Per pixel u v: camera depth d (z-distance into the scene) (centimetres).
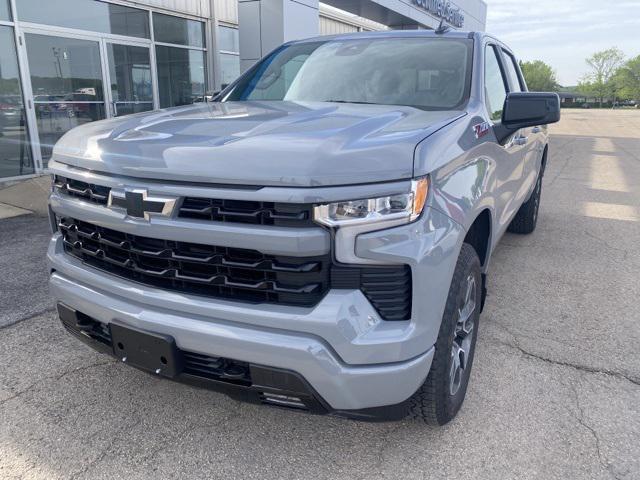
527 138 410
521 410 263
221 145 197
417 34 358
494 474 220
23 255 501
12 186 830
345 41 368
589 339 339
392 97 301
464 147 234
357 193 182
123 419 256
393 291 192
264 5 1104
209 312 198
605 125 2744
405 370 193
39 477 217
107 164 213
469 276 242
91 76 1012
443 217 203
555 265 483
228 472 222
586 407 266
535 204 560
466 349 258
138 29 1092
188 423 254
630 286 431
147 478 218
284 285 191
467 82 302
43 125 938
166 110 288
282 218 183
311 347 185
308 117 239
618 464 226
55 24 932
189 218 196
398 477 219
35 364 304
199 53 1259
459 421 254
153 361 211
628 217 682
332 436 245
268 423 254
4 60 867
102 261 235
